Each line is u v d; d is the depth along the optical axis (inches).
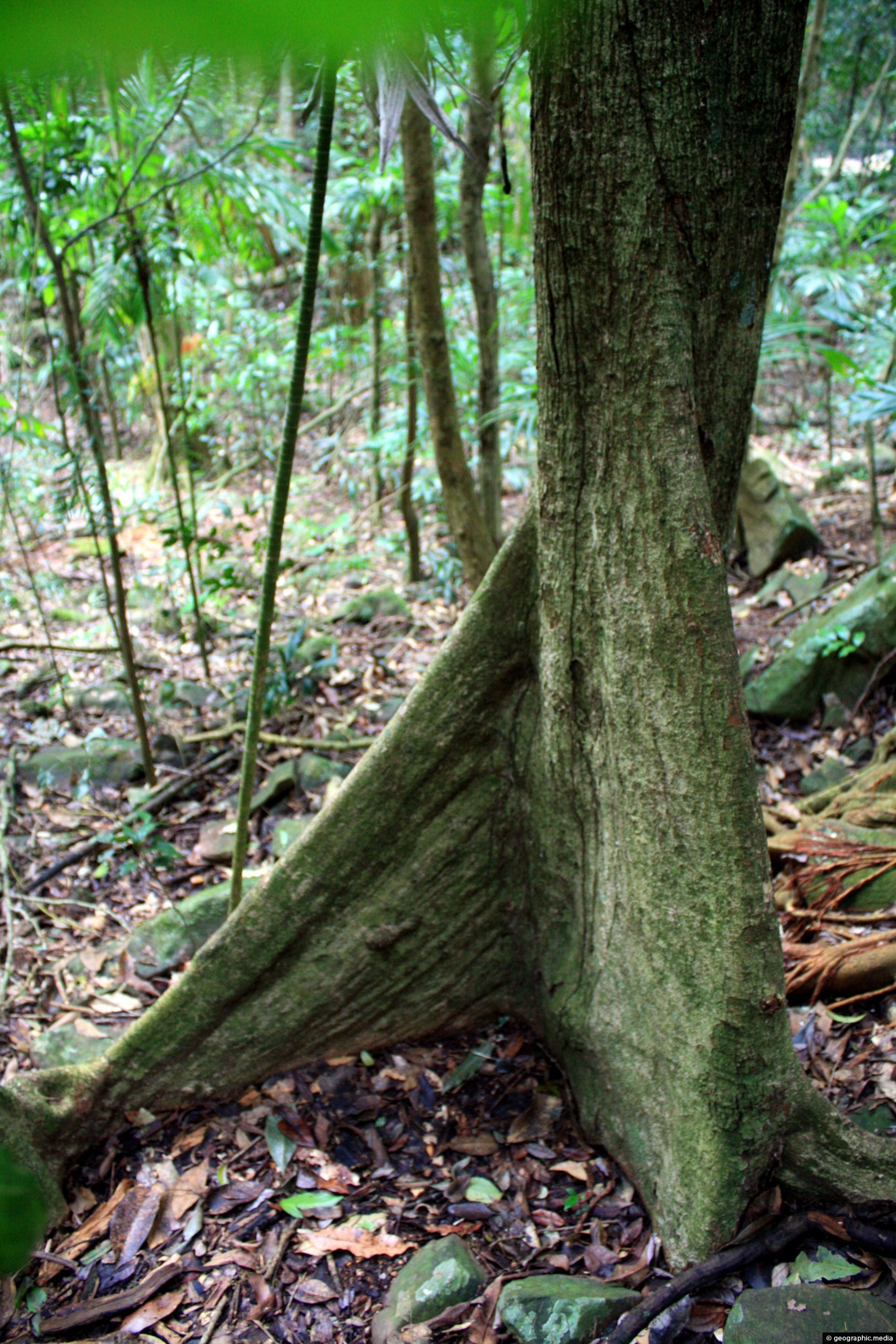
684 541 76.2
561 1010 98.9
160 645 209.6
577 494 81.7
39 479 246.8
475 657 93.3
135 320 167.6
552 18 16.6
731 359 79.5
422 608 220.1
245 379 265.7
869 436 195.8
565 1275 82.6
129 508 226.5
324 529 267.4
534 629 92.6
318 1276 85.3
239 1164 96.7
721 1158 79.4
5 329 231.0
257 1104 103.2
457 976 105.8
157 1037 99.7
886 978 105.1
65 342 145.3
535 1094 102.0
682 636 76.9
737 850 76.5
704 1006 79.0
